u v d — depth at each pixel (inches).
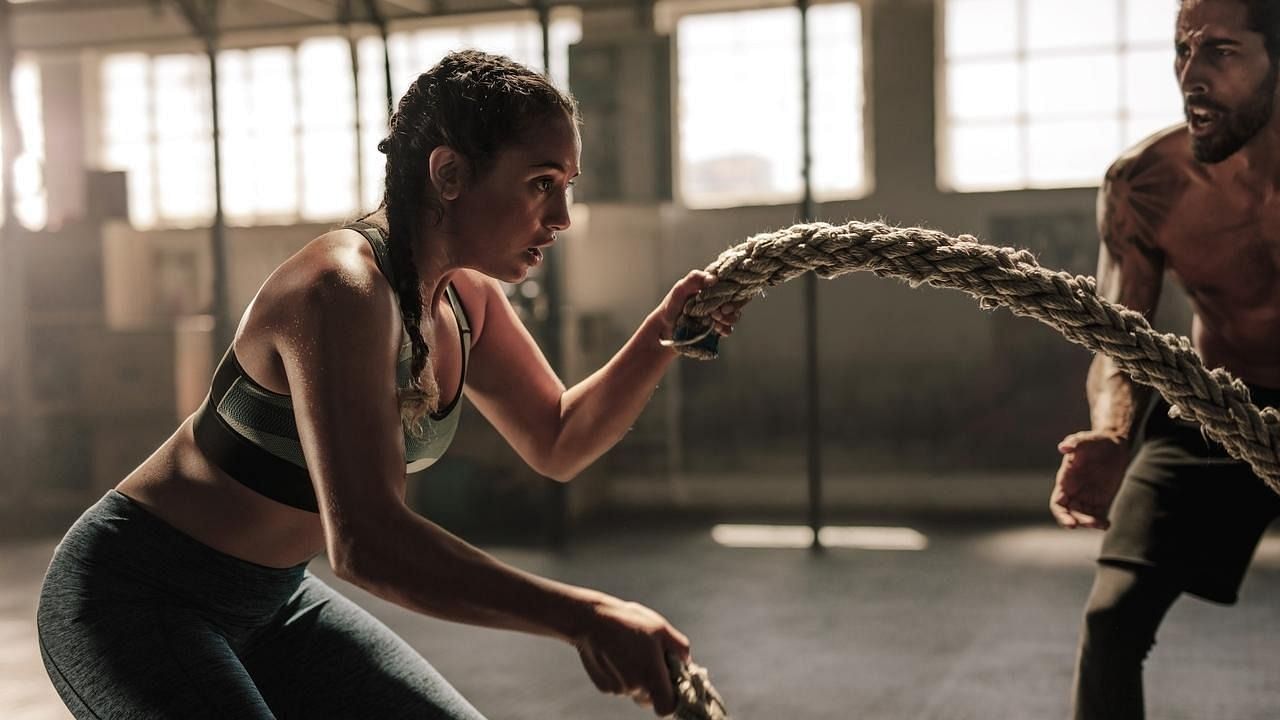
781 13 321.4
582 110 309.1
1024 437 297.7
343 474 42.5
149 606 49.8
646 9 307.4
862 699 141.3
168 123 346.0
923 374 304.7
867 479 308.3
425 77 47.9
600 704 141.1
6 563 250.4
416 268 47.8
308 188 336.2
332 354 43.8
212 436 50.7
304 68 334.3
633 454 318.7
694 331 50.6
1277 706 136.2
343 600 57.9
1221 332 81.4
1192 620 179.3
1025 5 305.3
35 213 350.0
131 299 326.6
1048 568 224.5
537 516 284.5
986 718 132.7
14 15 317.1
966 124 311.6
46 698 148.4
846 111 318.7
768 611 192.5
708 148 327.0
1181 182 78.4
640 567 237.0
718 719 38.6
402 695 54.9
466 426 286.2
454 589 39.9
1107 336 43.9
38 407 309.0
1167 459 76.6
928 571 224.7
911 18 312.8
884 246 45.6
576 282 311.6
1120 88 299.3
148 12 317.7
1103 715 73.1
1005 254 44.7
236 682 48.3
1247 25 74.5
